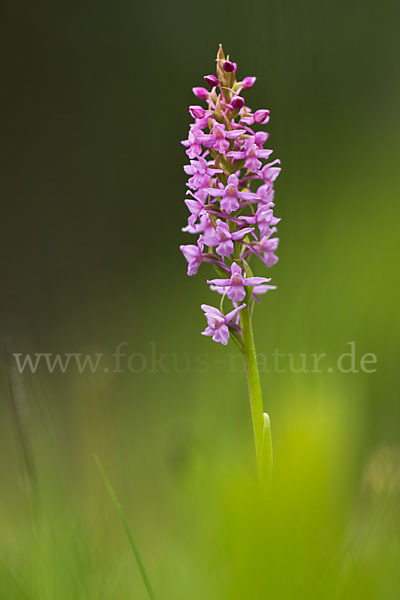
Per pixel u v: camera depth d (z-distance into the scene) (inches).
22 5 600.1
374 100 446.9
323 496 72.5
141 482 183.5
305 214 255.0
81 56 599.2
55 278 494.9
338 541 77.0
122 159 582.9
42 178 589.0
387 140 402.6
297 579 73.5
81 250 551.5
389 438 178.4
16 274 539.5
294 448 72.4
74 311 418.9
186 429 132.3
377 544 99.7
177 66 577.6
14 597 117.4
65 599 118.3
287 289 207.3
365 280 214.1
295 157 313.6
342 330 194.2
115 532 145.6
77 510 145.6
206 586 89.6
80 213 575.8
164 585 111.2
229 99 137.0
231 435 147.3
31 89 601.0
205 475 90.7
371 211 280.8
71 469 165.2
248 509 72.4
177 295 402.0
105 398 163.6
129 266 536.1
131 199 574.2
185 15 573.3
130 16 592.4
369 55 461.1
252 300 138.9
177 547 112.9
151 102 584.7
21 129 596.7
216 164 138.4
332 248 235.3
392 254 229.1
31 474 140.2
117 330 385.7
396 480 105.0
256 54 303.3
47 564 121.8
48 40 600.1
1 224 578.2
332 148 385.4
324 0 458.0
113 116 590.2
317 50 441.4
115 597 118.0
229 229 141.2
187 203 139.6
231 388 178.4
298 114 371.2
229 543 74.1
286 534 72.5
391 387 191.5
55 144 593.6
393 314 203.6
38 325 449.7
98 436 160.9
